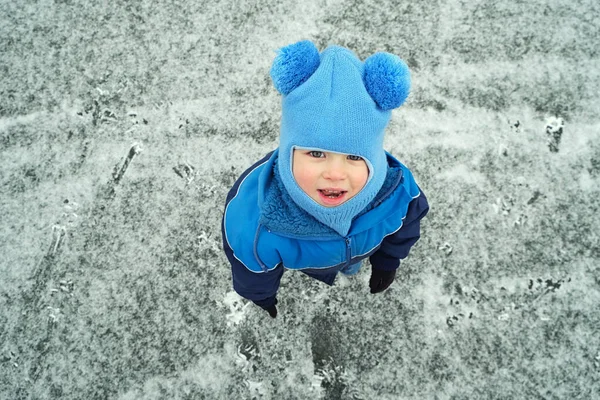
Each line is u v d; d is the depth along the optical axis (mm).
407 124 1921
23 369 1747
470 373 1688
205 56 2049
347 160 968
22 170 1945
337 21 2059
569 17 2016
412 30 2031
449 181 1861
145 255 1846
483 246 1799
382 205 1167
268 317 1771
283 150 1003
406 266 1801
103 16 2125
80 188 1919
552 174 1850
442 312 1751
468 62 1978
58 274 1836
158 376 1727
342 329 1752
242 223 1172
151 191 1908
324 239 1186
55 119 2002
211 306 1788
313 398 1688
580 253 1773
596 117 1896
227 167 1923
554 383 1661
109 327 1779
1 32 2123
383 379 1695
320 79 902
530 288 1755
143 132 1971
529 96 1927
